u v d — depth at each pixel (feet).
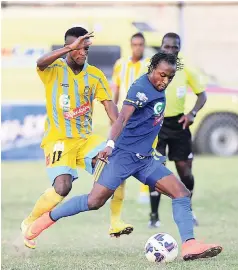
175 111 83.10
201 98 83.25
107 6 173.06
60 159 65.72
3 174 140.15
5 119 158.81
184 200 62.90
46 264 62.90
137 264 61.93
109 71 158.81
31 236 65.10
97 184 62.28
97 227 86.99
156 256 62.59
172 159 84.58
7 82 158.20
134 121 61.46
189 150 84.23
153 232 82.17
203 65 222.89
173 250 62.75
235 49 223.10
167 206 104.12
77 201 62.59
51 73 65.36
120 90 97.60
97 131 156.76
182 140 83.71
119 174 61.98
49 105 66.13
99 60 158.92
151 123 61.77
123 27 159.12
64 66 65.67
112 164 62.08
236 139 166.09
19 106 158.81
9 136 159.43
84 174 143.64
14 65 157.99
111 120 67.21
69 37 65.46
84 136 67.10
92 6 172.76
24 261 64.85
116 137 59.72
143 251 69.10
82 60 64.49
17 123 159.22
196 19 221.66
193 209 99.96
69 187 64.80
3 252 70.38
